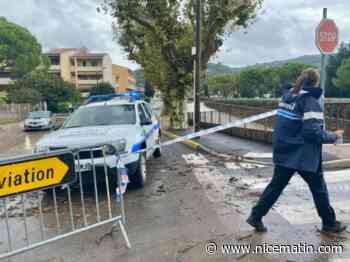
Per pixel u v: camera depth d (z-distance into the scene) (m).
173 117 18.27
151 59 19.17
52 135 6.39
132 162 5.97
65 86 53.75
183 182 6.66
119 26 18.36
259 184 6.28
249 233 4.09
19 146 14.67
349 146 8.96
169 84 17.75
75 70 80.62
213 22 15.24
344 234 3.97
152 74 20.33
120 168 4.19
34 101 47.91
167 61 16.66
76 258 3.66
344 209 4.75
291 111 3.73
